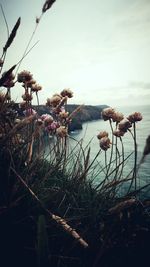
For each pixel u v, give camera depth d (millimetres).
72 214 1864
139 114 2166
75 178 2215
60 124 2645
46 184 2070
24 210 1578
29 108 2572
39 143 2291
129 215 1717
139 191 1883
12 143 1957
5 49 1456
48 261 1036
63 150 2566
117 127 2375
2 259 1352
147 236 1788
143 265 1587
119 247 1651
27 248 1395
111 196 2066
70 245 1565
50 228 1591
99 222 1722
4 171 1688
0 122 1844
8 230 1448
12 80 1986
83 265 1486
